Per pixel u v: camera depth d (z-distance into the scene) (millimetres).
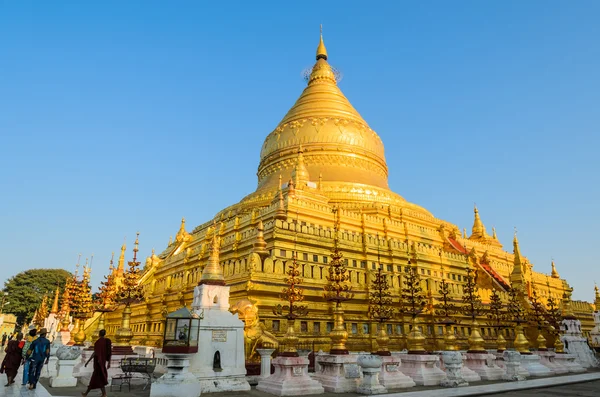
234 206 68438
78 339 34562
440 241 67125
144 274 68125
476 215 92312
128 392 23125
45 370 33312
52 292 123500
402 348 45000
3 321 103500
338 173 71562
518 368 33094
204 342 23938
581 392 26156
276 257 43750
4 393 22500
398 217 65562
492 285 61312
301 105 83438
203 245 55875
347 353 26875
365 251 50656
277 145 77625
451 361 28234
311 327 40969
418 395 23344
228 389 23625
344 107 82750
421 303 45688
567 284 84500
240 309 33062
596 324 58688
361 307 45094
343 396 23219
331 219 55469
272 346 32594
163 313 50062
